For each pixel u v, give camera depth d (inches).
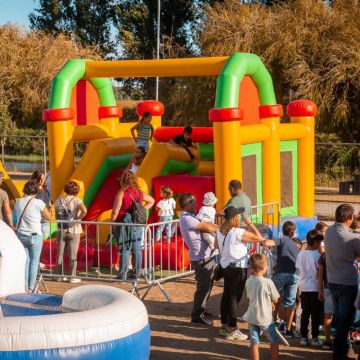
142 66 579.5
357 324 353.4
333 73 1089.4
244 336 363.6
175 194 553.3
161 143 583.2
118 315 272.2
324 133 1210.6
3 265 341.4
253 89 589.0
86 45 1900.8
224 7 1275.8
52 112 581.9
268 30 1167.6
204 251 386.3
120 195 452.4
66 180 587.2
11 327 253.6
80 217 473.7
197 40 1293.1
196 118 1280.8
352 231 348.5
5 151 1229.7
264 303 310.5
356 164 1031.6
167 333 372.8
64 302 315.9
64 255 487.8
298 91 1104.8
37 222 428.5
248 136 540.4
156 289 469.4
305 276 350.0
